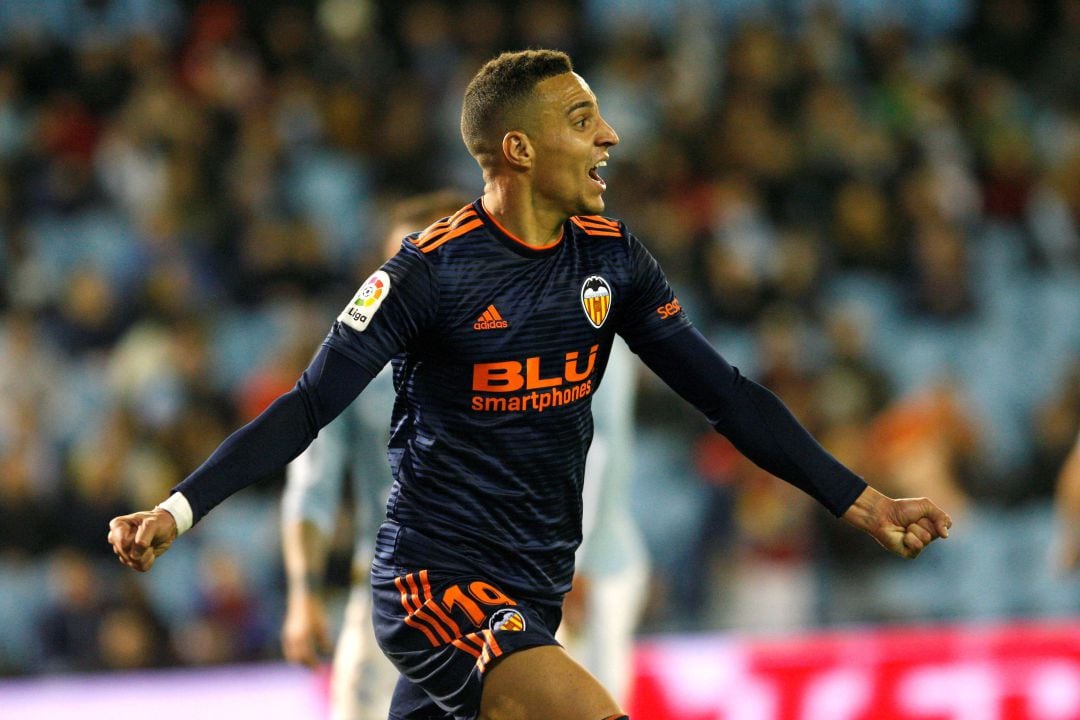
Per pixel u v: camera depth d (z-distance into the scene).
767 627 28.30
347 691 15.74
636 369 31.91
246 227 36.66
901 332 36.53
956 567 29.77
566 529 11.78
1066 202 40.84
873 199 37.81
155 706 19.53
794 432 11.81
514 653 10.84
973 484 30.58
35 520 29.34
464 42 42.06
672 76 41.25
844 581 28.56
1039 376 36.94
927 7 45.56
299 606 15.70
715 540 29.12
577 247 11.46
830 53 42.47
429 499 11.48
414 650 11.45
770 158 39.03
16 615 28.61
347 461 15.66
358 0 43.19
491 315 11.09
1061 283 39.03
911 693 19.88
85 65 40.53
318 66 41.62
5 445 30.53
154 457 30.14
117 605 27.98
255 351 34.72
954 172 40.03
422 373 11.34
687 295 35.12
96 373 33.12
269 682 19.70
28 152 38.94
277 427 10.66
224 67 41.03
